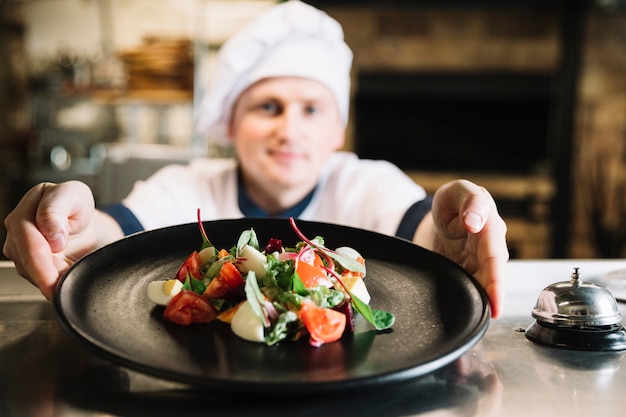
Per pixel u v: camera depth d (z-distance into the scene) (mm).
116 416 391
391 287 592
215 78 1268
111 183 1756
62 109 3490
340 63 1291
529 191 3535
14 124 3523
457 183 642
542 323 535
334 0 3455
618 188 3607
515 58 3590
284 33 1200
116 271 580
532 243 3561
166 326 492
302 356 440
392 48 3607
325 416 394
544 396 426
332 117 1312
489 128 3816
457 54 3602
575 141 3609
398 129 3844
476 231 568
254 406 405
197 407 402
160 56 3047
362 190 1326
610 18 3490
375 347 459
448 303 535
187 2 3404
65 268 593
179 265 634
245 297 525
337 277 546
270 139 1246
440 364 422
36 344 516
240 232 703
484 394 427
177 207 1307
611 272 687
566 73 3518
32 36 3480
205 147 3082
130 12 3438
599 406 412
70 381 442
